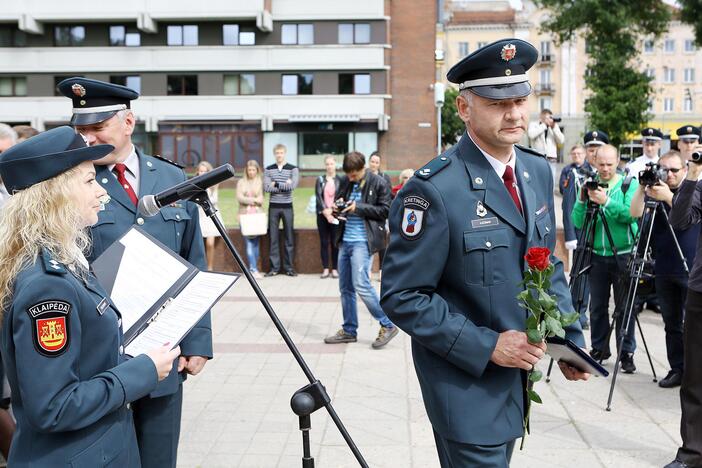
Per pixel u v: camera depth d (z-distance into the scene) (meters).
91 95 2.97
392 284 2.48
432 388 2.51
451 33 68.50
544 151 10.95
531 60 2.46
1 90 38.16
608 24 28.86
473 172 2.49
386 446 4.41
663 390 5.49
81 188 2.08
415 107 38.22
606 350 6.11
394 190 9.85
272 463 4.19
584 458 4.21
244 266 2.51
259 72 37.88
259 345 6.83
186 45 37.97
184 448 4.41
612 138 28.61
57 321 1.95
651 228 5.38
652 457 4.23
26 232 2.00
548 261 2.29
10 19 37.12
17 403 2.05
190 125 38.16
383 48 37.41
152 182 3.13
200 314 2.40
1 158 2.04
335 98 37.62
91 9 37.03
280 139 38.22
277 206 10.84
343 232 6.72
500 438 2.45
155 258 2.62
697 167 4.07
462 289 2.46
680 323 5.51
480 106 2.44
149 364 2.17
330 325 7.66
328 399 2.41
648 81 28.91
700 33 28.44
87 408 1.98
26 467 2.02
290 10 37.56
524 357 2.33
